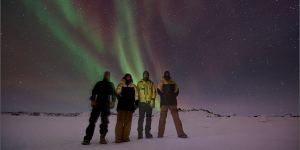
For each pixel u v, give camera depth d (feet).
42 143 18.56
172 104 21.70
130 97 19.63
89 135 17.89
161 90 22.09
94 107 18.53
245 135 21.89
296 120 42.60
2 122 39.96
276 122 41.09
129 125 19.35
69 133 26.58
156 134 26.35
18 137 22.38
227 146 15.71
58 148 16.06
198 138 20.10
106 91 18.95
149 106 21.62
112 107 19.12
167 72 22.53
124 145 17.04
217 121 49.57
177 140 18.95
